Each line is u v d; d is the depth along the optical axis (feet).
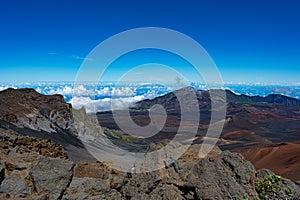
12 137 71.51
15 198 30.37
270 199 25.84
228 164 27.99
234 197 25.77
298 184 28.17
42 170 32.65
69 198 31.55
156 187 29.37
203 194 26.43
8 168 37.17
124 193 31.68
